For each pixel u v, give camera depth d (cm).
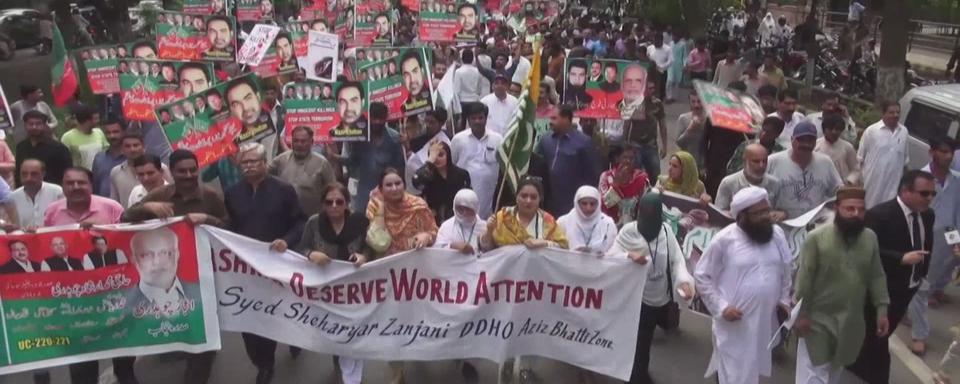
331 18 2150
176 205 662
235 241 641
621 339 646
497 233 649
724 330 609
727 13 3528
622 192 831
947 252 865
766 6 4188
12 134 1224
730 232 605
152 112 1084
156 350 647
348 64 1466
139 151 814
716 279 611
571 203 921
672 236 650
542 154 922
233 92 876
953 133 1037
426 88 1077
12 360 623
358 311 652
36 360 628
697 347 780
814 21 2647
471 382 696
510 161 722
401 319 655
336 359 731
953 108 1049
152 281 639
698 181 824
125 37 3253
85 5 3422
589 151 921
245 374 713
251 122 887
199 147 866
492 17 2753
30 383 693
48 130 930
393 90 1069
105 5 3250
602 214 684
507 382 684
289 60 1409
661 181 838
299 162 841
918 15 2862
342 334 654
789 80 2286
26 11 3044
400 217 665
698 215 768
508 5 2708
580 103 1047
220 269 646
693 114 1070
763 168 783
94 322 636
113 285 634
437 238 674
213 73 1094
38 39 3036
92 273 628
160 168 729
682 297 623
